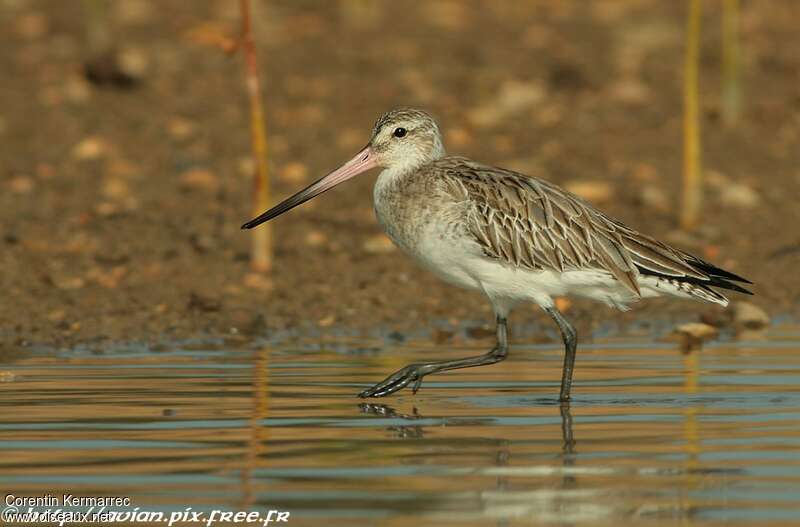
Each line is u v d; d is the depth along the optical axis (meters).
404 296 17.05
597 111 24.39
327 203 20.47
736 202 20.36
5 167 21.38
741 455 9.84
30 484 9.14
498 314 13.13
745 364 13.58
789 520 8.30
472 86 25.70
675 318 16.38
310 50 27.61
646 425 10.88
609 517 8.41
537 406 11.75
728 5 23.28
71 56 26.55
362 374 13.25
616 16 30.22
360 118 23.89
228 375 13.12
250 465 9.59
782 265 18.06
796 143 22.83
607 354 14.31
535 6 31.19
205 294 16.62
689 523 8.26
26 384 12.60
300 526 8.23
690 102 19.08
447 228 12.83
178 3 30.38
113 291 16.78
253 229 17.55
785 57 26.91
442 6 30.92
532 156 22.33
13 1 30.00
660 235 19.08
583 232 12.68
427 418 11.24
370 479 9.23
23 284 16.89
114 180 20.89
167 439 10.38
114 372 13.26
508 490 8.96
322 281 17.42
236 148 22.50
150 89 25.02
